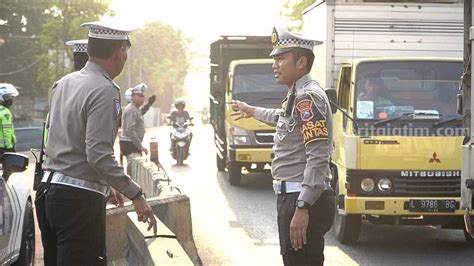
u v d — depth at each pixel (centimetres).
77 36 4919
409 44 1198
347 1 1204
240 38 2097
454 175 995
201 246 1077
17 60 5828
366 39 1191
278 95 1762
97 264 502
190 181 1909
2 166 717
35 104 5788
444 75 1049
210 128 6444
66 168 493
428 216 1012
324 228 519
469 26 737
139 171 1369
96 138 478
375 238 1124
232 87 1775
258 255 1015
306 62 518
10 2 5775
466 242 1097
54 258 514
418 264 949
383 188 997
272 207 1445
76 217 492
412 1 1253
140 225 612
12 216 723
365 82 1041
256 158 1714
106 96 484
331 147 517
